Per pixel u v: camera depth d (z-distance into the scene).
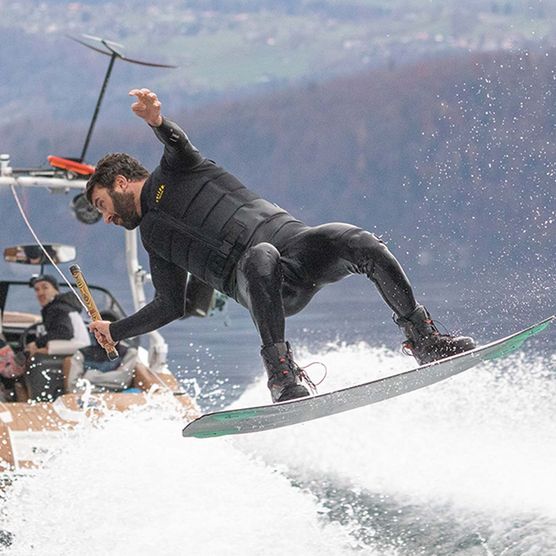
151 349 29.39
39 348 29.48
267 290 17.92
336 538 21.73
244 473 22.84
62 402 25.53
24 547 21.92
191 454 23.14
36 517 22.14
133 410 25.19
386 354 32.94
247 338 54.06
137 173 19.73
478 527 21.52
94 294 31.31
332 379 30.28
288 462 25.97
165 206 19.31
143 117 18.66
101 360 28.41
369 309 73.75
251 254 18.19
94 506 22.05
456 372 18.09
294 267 18.53
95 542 21.58
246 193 19.41
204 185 19.27
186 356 47.72
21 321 33.00
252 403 32.72
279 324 17.91
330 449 26.34
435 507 22.38
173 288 20.00
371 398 17.61
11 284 32.78
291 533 21.62
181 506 22.02
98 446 23.16
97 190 19.72
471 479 23.78
